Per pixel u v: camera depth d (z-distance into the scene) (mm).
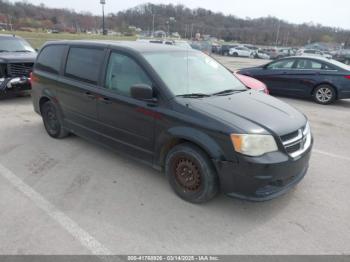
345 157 4887
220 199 3547
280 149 3090
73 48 4738
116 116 4004
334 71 8859
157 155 3686
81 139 5395
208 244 2832
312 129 6434
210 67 4410
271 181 3016
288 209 3398
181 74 3863
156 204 3438
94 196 3584
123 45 4109
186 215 3250
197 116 3234
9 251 2689
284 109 3678
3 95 7859
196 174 3314
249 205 3447
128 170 4242
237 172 3029
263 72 10148
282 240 2904
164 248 2773
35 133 5711
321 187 3887
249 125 3072
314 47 63500
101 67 4195
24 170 4215
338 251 2771
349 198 3646
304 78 9320
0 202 3422
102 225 3062
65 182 3898
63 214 3225
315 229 3070
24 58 8039
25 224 3049
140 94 3408
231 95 3850
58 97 4949
